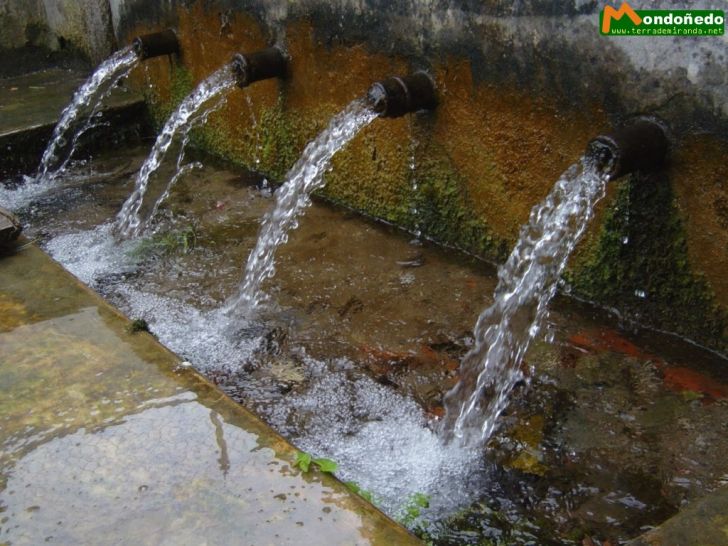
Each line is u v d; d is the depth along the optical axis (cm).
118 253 363
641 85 253
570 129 279
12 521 179
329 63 371
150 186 438
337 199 396
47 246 372
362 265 338
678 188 254
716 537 158
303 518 175
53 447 201
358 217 382
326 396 257
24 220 404
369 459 227
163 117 509
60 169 474
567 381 256
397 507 209
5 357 239
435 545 197
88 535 174
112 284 337
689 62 238
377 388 259
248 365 276
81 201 425
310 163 347
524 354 270
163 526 175
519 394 252
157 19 486
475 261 333
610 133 247
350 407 251
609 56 259
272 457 193
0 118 483
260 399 257
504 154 307
